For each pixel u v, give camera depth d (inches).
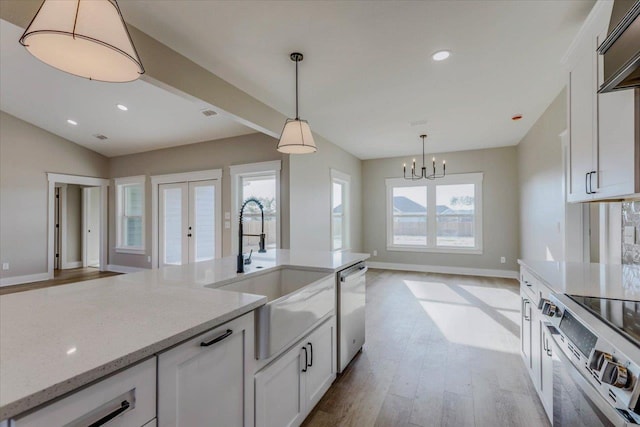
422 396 82.9
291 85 126.2
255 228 202.1
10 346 33.0
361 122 174.9
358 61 106.9
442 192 259.3
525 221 207.5
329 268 87.9
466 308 157.8
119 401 31.4
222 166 212.4
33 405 24.3
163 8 80.5
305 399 71.5
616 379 33.3
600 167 65.7
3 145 209.0
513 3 78.1
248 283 79.7
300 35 92.4
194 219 225.6
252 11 81.6
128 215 264.5
